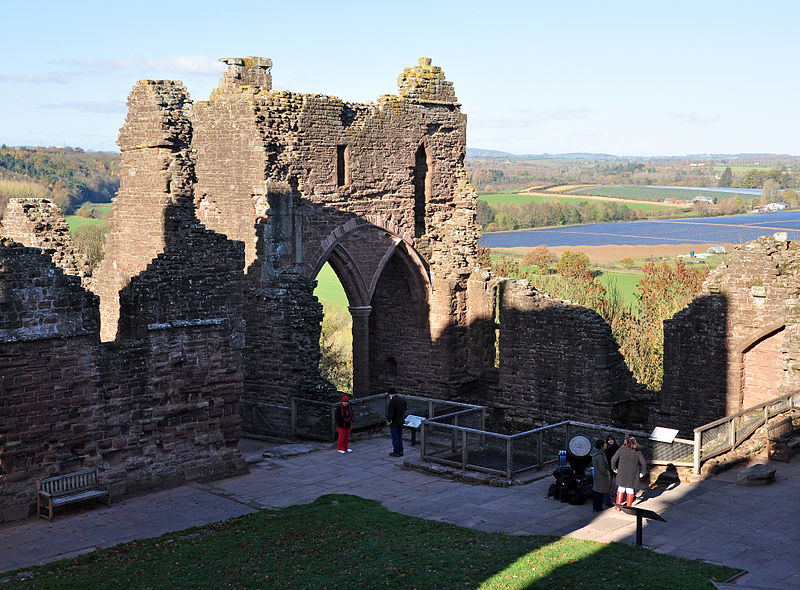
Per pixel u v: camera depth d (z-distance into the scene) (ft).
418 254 125.29
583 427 85.97
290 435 101.55
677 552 59.77
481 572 55.26
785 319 93.09
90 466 74.54
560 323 108.58
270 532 65.51
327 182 114.21
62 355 72.18
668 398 102.01
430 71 125.80
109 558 61.11
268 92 108.88
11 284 68.49
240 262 84.89
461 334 126.93
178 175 111.14
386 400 103.60
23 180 334.65
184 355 80.84
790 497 71.20
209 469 82.99
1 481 69.31
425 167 127.44
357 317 121.39
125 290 79.20
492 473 81.56
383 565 57.16
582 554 58.13
